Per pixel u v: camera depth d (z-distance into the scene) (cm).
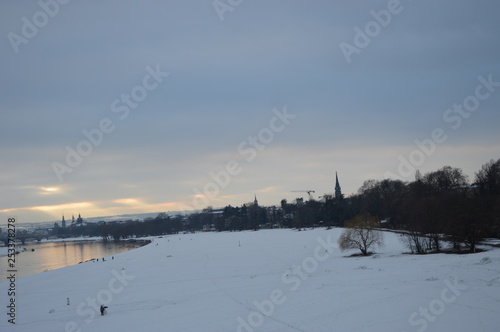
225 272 9612
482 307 4978
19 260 19550
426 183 17712
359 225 10944
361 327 4694
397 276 7088
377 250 11119
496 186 14125
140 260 13975
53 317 6216
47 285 9631
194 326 5212
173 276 9538
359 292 6178
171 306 6319
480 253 8588
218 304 6247
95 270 11888
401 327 4606
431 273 6988
